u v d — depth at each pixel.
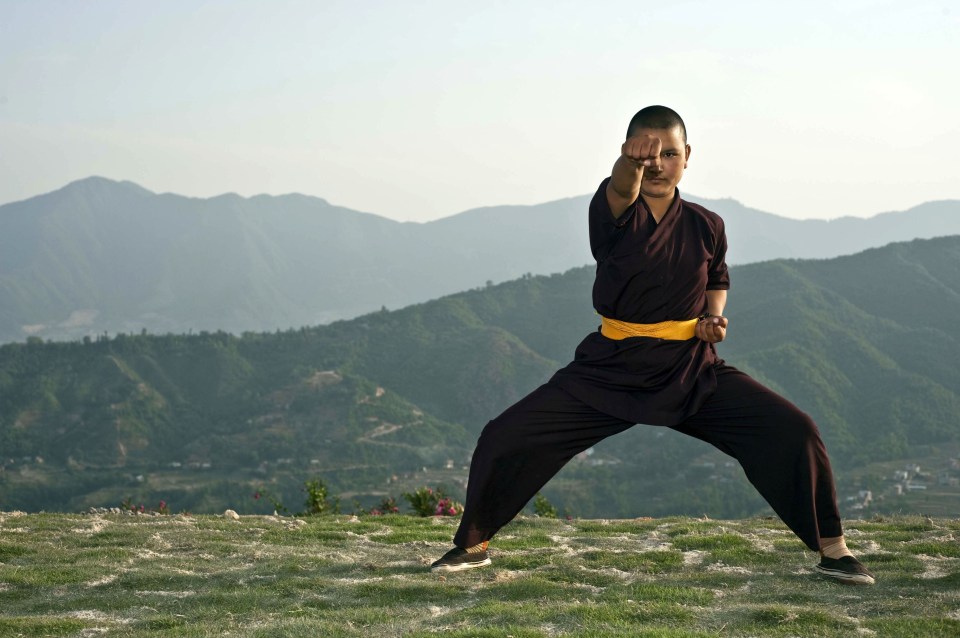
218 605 5.89
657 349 5.79
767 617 5.25
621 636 4.77
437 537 8.96
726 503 147.00
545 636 4.89
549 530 9.49
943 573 6.48
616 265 5.69
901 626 5.00
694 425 6.05
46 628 5.27
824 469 5.89
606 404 5.85
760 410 5.83
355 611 5.61
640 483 166.00
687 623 5.20
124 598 6.13
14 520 9.81
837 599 5.76
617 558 7.36
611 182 5.59
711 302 6.15
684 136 5.71
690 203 5.93
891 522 9.43
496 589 6.18
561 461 6.05
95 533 8.77
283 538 8.83
